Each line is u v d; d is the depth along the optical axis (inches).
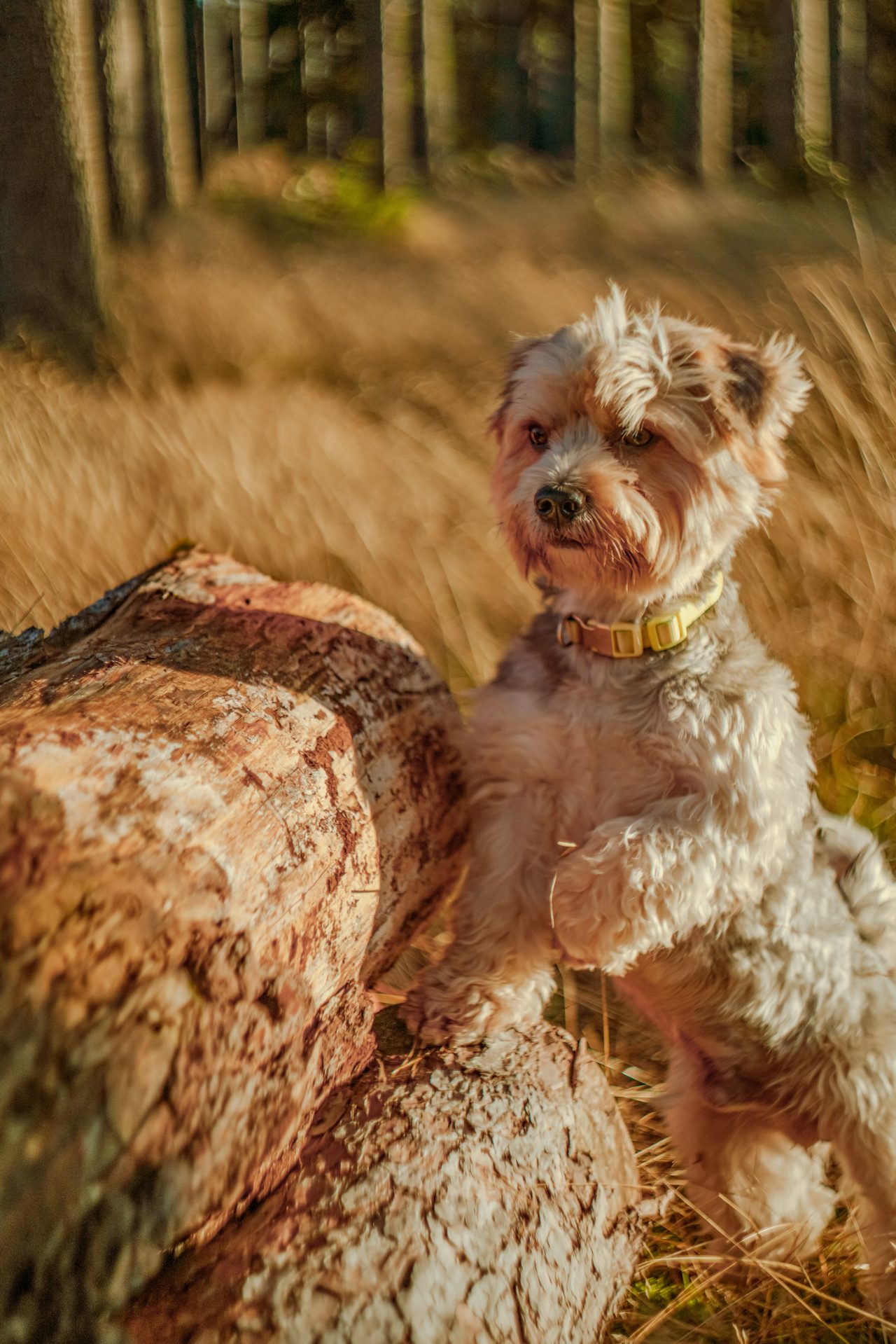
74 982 64.8
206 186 636.1
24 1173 62.0
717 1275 108.5
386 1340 75.8
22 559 173.8
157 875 70.8
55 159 325.4
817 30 698.8
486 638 197.6
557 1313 88.9
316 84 968.3
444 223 519.8
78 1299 64.5
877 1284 110.5
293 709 95.7
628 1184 107.6
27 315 330.0
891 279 227.6
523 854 113.6
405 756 108.7
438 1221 83.2
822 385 204.2
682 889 103.6
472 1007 108.3
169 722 83.7
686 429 113.0
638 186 531.5
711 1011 113.7
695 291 285.4
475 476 245.8
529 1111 97.3
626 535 109.2
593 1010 145.3
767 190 548.4
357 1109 91.0
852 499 201.3
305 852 86.4
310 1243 79.0
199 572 120.0
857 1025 112.7
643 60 887.7
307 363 348.2
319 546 211.0
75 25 326.6
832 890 119.2
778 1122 117.7
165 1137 67.8
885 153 685.9
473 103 917.2
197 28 855.1
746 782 105.9
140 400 255.8
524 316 345.4
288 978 80.7
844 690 189.5
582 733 111.1
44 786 71.0
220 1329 72.6
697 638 111.3
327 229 519.5
